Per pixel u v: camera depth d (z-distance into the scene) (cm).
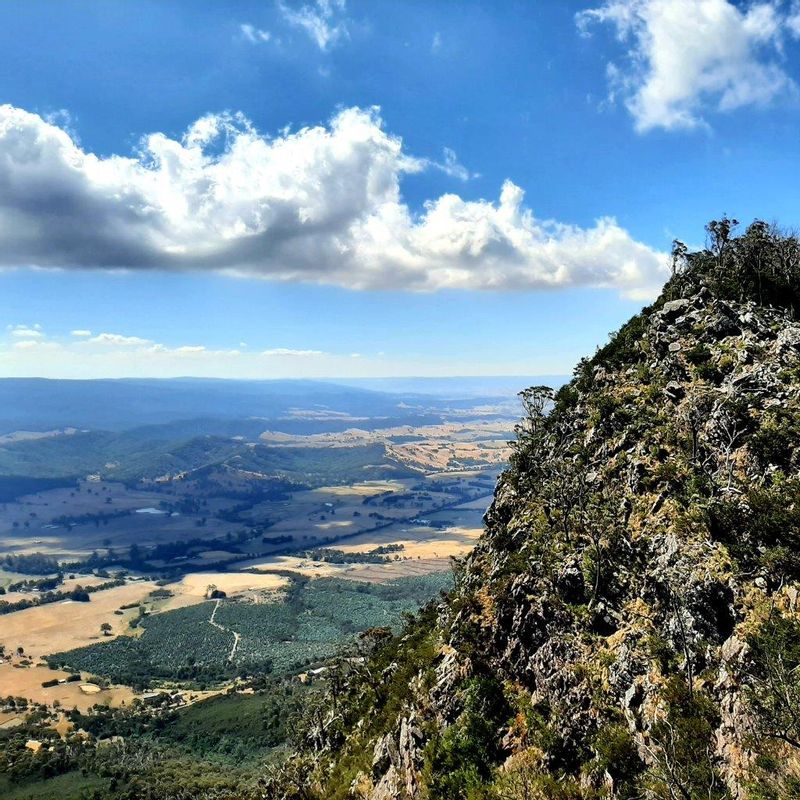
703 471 4788
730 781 2733
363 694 8025
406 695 5584
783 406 4812
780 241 7088
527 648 4359
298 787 6794
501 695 4253
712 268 7612
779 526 3741
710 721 3064
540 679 4109
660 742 3073
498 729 4034
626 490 5128
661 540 4300
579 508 5241
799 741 2547
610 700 3612
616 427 6078
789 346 5506
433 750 4203
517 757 3759
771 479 4284
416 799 4091
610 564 4412
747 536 3912
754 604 3466
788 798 2416
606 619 4144
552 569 4647
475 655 4653
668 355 6450
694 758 2908
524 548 5325
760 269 6950
